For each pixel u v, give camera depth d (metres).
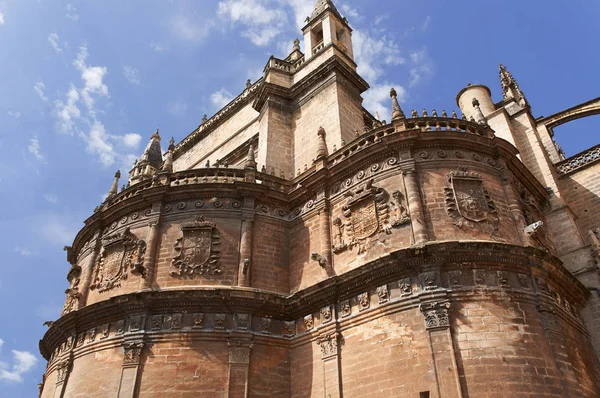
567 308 19.62
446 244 17.86
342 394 18.36
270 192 25.06
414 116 23.38
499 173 21.52
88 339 22.56
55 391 22.39
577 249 22.70
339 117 27.89
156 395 19.56
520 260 18.36
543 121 32.38
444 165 20.89
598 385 18.86
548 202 24.97
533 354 16.48
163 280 22.52
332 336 19.59
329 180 23.78
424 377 16.36
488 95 33.12
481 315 16.98
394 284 18.66
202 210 24.42
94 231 27.22
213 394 19.55
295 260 23.62
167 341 20.73
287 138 30.28
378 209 20.72
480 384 15.63
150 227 24.14
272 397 20.05
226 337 20.78
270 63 33.56
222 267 22.80
